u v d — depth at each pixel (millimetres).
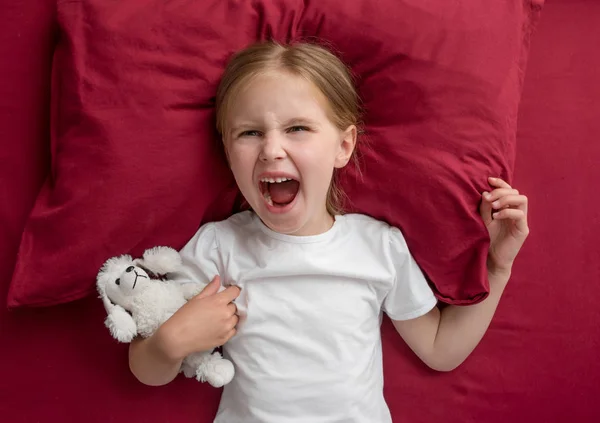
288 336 868
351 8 873
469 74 859
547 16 1048
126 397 963
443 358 976
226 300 853
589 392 1003
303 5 884
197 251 900
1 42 944
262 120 771
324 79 798
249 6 869
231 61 840
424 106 864
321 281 877
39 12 949
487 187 881
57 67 881
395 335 1007
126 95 831
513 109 895
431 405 1004
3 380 945
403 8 869
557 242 1020
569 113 1041
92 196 842
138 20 834
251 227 905
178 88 843
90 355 958
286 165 772
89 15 836
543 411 1004
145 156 839
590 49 1057
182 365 910
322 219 885
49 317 951
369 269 889
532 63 1051
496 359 1007
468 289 915
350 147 853
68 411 954
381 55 868
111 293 849
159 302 848
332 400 875
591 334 1010
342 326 877
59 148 871
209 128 869
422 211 881
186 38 844
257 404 876
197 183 873
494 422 1004
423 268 925
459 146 864
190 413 976
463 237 891
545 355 1008
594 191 1029
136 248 891
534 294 1014
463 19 869
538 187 1026
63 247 863
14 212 939
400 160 871
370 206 909
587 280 1017
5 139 940
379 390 946
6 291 939
